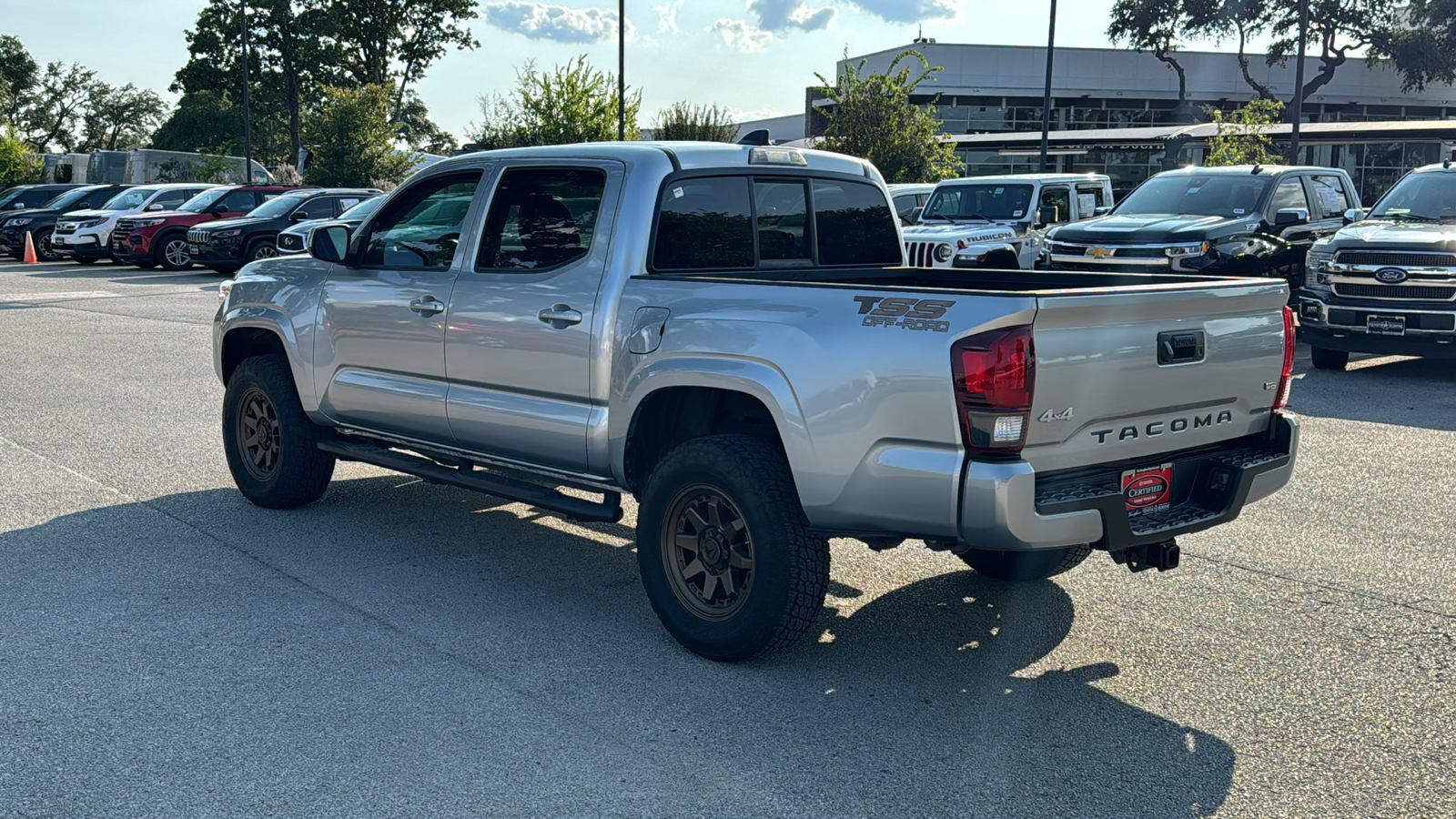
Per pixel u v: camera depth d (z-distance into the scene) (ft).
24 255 97.09
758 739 12.14
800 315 13.26
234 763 11.43
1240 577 17.62
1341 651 14.70
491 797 10.84
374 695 13.07
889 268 18.65
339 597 16.38
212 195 86.48
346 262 19.01
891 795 10.96
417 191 18.30
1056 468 12.41
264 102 220.64
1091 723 12.62
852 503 12.87
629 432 15.08
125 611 15.67
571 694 13.20
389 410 18.52
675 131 100.58
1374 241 36.06
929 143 96.78
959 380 11.93
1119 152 171.73
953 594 16.90
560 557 18.47
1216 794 11.05
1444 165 40.47
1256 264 42.01
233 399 21.12
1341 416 30.48
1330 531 20.01
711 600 14.33
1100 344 12.42
